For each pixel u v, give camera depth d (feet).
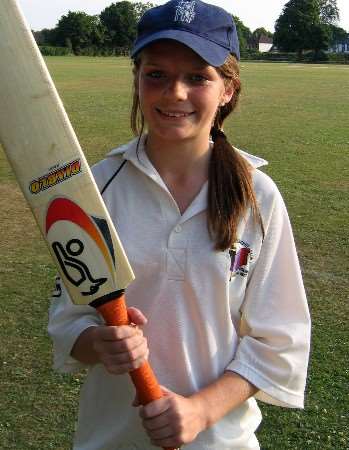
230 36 5.38
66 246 4.95
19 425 10.09
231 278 5.33
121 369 4.80
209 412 5.08
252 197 5.34
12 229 19.43
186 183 5.43
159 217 5.32
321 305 14.44
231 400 5.21
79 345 5.24
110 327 4.82
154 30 5.21
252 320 5.48
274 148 34.35
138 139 5.52
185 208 5.38
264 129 41.55
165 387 5.31
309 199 23.39
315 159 31.27
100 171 5.65
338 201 23.20
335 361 12.05
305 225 20.18
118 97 60.90
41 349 12.26
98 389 5.52
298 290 5.56
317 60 228.02
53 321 5.52
